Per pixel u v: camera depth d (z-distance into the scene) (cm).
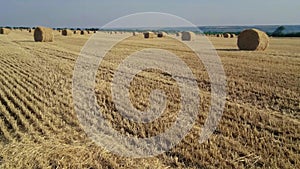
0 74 1527
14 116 880
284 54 2478
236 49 2962
